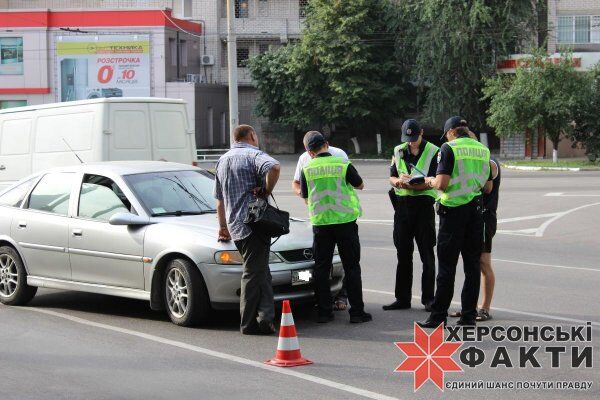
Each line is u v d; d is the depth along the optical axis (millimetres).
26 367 8492
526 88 45062
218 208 9977
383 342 9414
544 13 55750
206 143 61562
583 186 32406
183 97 58844
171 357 8836
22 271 11812
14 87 59688
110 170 11453
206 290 10102
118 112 18094
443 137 11195
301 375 8078
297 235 10695
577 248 17641
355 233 10414
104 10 58812
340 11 54625
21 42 59406
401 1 54688
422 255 11117
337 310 11281
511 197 28531
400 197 11055
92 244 11016
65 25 59125
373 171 45062
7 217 12023
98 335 9930
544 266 15039
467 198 9852
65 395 7516
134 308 11633
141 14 58625
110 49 58906
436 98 52594
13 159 19609
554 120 45594
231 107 32062
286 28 64375
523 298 11828
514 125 46156
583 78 44906
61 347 9336
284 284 10219
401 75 56312
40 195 11953
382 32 55688
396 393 7465
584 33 56406
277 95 57250
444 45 51312
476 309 10195
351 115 54562
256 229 9672
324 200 10242
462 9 51094
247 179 9750
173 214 10914
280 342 8555
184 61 62688
